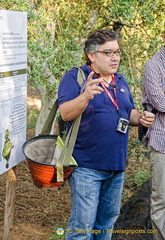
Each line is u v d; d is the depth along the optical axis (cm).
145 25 500
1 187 500
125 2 451
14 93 299
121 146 288
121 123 282
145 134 333
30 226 405
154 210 327
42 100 593
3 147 289
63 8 509
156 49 471
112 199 301
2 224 400
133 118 313
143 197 419
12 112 299
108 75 292
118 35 288
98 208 308
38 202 464
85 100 260
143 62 483
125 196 457
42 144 303
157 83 317
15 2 430
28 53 435
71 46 455
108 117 279
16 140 311
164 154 318
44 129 309
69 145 271
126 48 486
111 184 297
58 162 269
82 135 280
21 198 471
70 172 278
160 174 320
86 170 281
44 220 421
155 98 314
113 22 519
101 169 282
